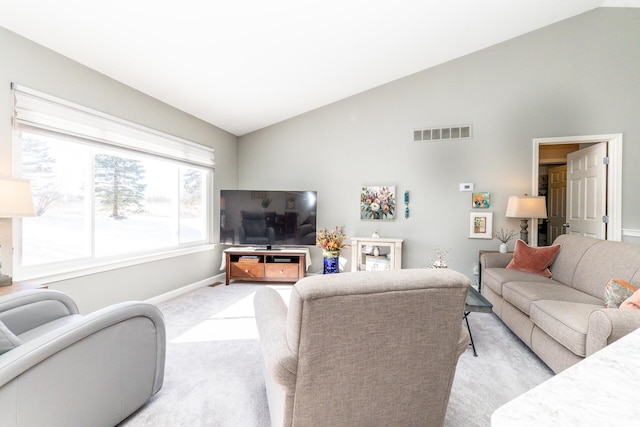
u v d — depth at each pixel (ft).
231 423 4.66
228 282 12.78
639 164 10.61
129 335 4.59
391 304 3.07
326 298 2.88
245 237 13.26
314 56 9.89
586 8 10.69
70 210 7.86
